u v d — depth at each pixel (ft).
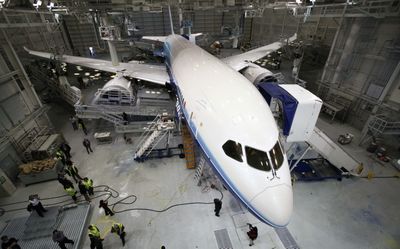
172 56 72.38
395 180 51.60
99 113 65.00
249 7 92.48
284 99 39.14
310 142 49.85
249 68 78.89
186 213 44.57
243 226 41.83
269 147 30.99
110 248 38.58
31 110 63.05
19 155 56.29
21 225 43.52
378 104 62.13
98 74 116.37
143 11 79.92
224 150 32.68
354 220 42.70
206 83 43.47
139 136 69.26
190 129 42.14
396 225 41.65
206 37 154.40
